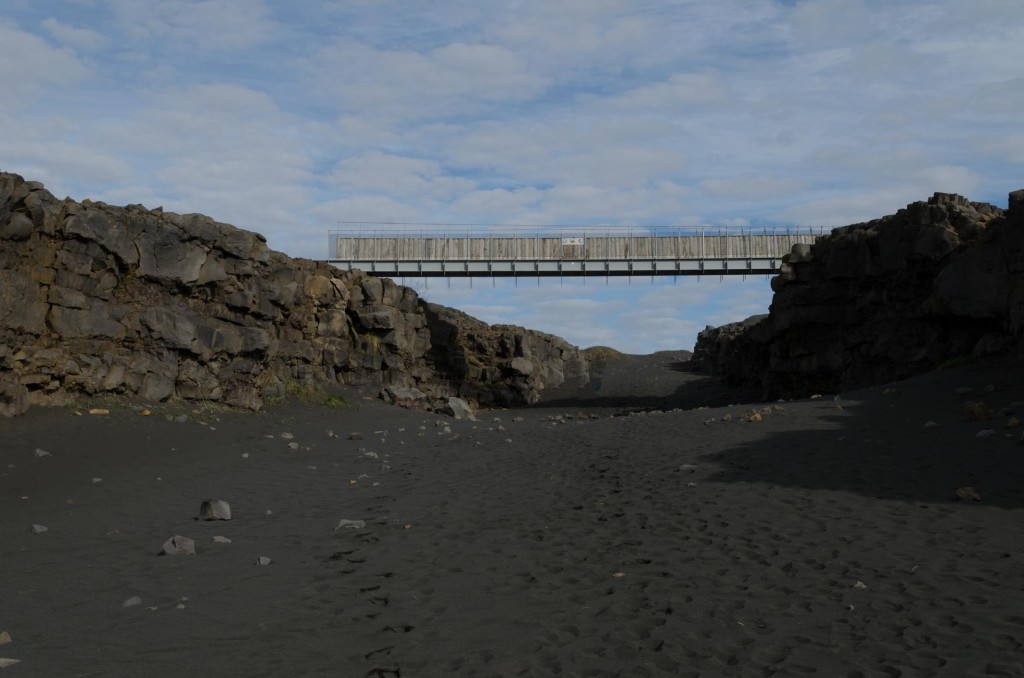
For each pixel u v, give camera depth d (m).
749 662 6.95
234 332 28.19
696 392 68.31
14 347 19.83
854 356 39.84
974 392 22.59
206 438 22.48
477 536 12.27
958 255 31.88
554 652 7.36
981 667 6.54
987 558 9.51
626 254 63.59
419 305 50.38
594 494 15.21
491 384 66.31
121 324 23.80
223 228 27.95
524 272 64.06
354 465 21.23
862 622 7.74
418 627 8.12
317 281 38.28
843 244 40.12
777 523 11.84
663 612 8.39
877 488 13.45
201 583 9.77
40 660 6.85
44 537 11.84
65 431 19.14
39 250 21.08
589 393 72.81
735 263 62.72
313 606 8.84
